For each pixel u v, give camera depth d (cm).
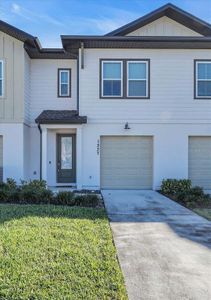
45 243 581
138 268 498
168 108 1422
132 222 795
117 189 1438
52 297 395
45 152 1385
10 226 695
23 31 1337
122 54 1413
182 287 437
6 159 1380
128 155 1442
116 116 1416
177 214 902
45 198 1033
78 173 1402
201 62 1424
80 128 1398
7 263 489
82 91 1411
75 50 1459
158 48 1414
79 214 838
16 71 1382
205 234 693
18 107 1383
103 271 473
